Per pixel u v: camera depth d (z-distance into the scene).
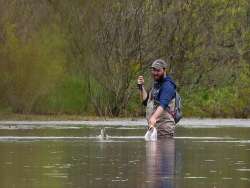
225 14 68.81
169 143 26.31
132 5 65.94
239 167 17.67
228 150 23.08
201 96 69.12
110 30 65.88
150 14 66.12
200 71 68.56
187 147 24.28
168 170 16.84
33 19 66.44
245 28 71.00
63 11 67.00
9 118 57.34
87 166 17.67
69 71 66.19
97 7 66.19
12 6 65.12
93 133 33.19
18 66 62.47
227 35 69.56
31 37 64.00
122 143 26.11
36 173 16.17
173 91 30.03
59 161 18.92
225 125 45.47
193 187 13.84
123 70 65.88
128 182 14.56
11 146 24.30
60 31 66.19
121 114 65.94
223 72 69.69
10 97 62.62
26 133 33.03
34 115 62.03
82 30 66.06
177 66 67.25
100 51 65.88
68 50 66.06
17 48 62.44
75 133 33.12
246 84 69.69
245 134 33.47
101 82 65.88
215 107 68.81
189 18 67.12
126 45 65.88
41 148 23.38
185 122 51.31
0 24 63.34
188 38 67.31
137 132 34.19
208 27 68.00
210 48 68.44
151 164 18.16
